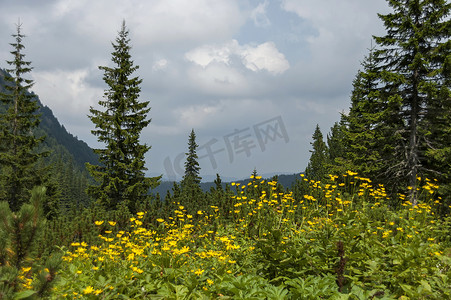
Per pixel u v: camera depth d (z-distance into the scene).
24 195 22.39
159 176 20.22
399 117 15.56
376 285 4.06
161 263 4.85
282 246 4.78
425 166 15.27
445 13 13.92
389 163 16.11
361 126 17.78
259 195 9.50
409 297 3.76
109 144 19.44
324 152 31.48
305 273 4.52
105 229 9.31
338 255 4.25
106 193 19.44
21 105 23.22
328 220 6.05
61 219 11.41
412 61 14.71
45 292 2.38
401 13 14.81
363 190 8.74
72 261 5.19
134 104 21.02
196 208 11.88
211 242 7.05
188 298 3.91
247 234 6.99
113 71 21.56
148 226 9.85
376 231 5.75
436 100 14.15
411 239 5.82
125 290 4.21
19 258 2.47
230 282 4.09
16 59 23.22
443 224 7.84
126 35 22.30
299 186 11.20
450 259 4.57
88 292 3.72
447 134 14.84
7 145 22.75
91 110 20.44
